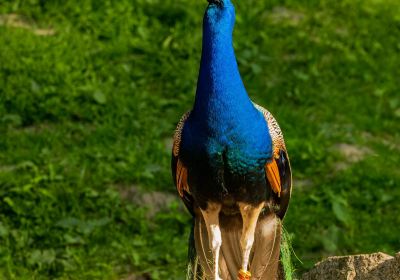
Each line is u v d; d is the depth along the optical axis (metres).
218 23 8.09
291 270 8.76
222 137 8.06
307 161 14.72
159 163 14.40
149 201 13.52
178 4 19.22
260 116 8.30
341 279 8.55
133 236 12.77
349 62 18.09
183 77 16.97
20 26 17.95
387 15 19.95
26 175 13.72
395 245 12.77
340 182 14.24
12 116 15.16
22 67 16.38
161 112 15.93
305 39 18.69
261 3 19.78
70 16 18.38
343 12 19.84
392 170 14.67
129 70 16.94
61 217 12.91
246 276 8.16
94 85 16.34
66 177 13.73
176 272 12.01
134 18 18.61
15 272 11.84
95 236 12.59
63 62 16.81
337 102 16.80
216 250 8.23
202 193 8.26
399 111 16.66
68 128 15.16
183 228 13.02
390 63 18.28
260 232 8.46
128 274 12.02
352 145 15.41
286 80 17.28
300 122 15.88
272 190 8.40
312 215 13.31
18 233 12.48
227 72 8.07
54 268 11.95
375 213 13.60
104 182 13.79
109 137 15.01
